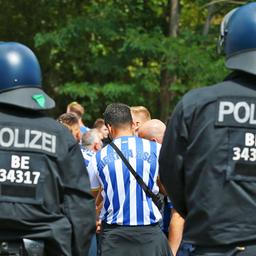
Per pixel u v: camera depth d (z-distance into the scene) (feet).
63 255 31.24
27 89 31.71
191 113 30.35
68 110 79.20
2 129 31.35
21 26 159.43
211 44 132.16
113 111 47.85
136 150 47.11
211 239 30.04
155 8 140.87
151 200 47.03
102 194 47.44
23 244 30.91
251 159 30.17
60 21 149.38
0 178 31.04
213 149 30.09
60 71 153.17
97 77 143.43
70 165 31.63
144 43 125.29
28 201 30.99
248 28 30.66
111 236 46.91
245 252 29.78
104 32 132.36
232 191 29.94
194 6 147.33
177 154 30.58
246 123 30.25
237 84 30.71
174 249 48.29
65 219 31.48
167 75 132.05
